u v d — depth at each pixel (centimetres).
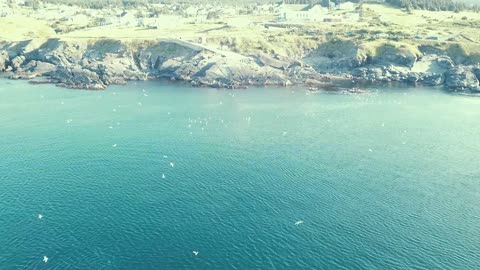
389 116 18500
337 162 13412
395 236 9419
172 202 10762
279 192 11356
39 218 9888
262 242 9162
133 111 18825
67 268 8275
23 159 13200
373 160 13625
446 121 17812
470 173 12725
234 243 9119
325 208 10544
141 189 11425
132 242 9106
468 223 9975
